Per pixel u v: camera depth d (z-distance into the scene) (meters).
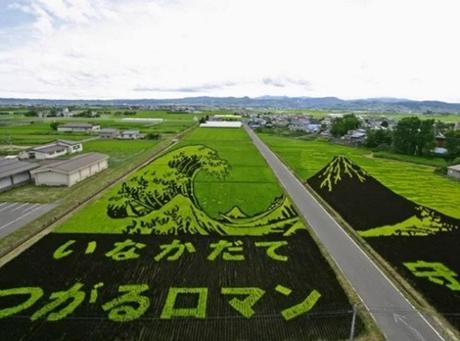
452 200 42.78
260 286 22.27
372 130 99.75
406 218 35.31
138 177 48.06
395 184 51.12
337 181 50.75
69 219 32.97
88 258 25.48
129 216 33.84
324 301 20.69
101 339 17.27
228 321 18.75
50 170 45.19
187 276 23.30
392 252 27.53
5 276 22.81
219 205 37.75
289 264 25.22
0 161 49.78
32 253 26.11
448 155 73.88
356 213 36.75
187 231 30.59
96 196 40.69
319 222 33.91
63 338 17.28
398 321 18.94
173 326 18.28
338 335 17.77
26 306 19.69
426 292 21.84
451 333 18.06
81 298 20.56
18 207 36.66
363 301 20.75
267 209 36.78
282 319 18.98
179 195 40.12
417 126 80.50
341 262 25.77
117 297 20.75
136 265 24.61
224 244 28.25
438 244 29.17
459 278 23.67
